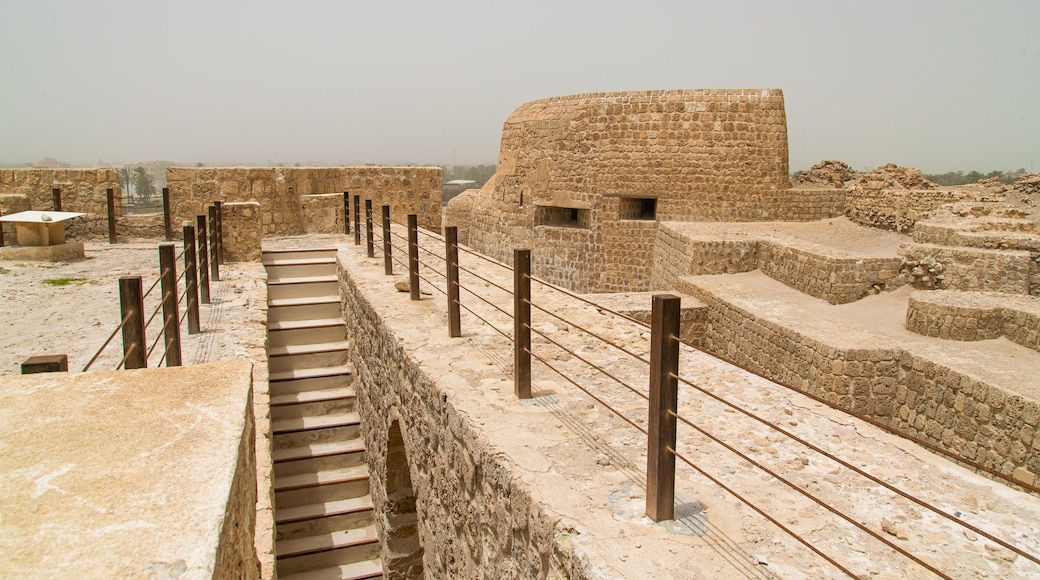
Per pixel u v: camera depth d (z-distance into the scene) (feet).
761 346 35.09
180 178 46.26
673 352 10.79
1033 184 57.98
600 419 15.47
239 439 8.20
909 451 14.21
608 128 58.13
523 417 15.52
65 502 6.71
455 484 16.33
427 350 20.58
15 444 7.85
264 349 23.22
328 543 26.32
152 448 7.86
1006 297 31.42
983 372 24.88
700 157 56.34
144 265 36.96
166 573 5.78
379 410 25.12
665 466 11.05
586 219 60.64
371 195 53.98
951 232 39.34
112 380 9.82
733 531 11.04
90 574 5.71
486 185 77.97
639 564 10.00
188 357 21.99
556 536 11.08
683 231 50.90
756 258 47.01
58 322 25.25
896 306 36.35
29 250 37.24
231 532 7.16
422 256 38.83
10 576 5.62
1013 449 22.62
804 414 16.14
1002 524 11.44
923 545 10.82
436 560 18.49
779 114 55.88
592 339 22.09
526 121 64.75
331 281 36.37
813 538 10.93
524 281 16.21
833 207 59.57
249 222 37.50
